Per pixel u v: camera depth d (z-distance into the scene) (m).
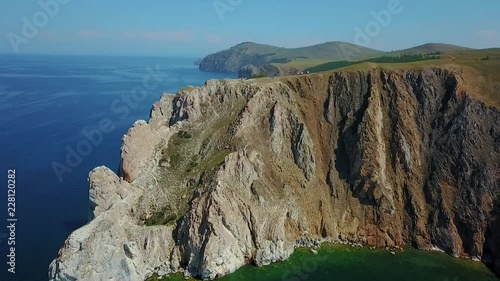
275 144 115.12
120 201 97.81
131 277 87.19
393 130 116.25
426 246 100.38
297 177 111.88
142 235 92.44
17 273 86.44
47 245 97.38
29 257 92.38
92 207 96.50
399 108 117.69
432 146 112.38
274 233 97.56
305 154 114.50
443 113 114.00
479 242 97.19
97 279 82.81
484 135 107.25
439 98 117.38
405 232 103.62
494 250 95.00
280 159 114.00
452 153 108.50
